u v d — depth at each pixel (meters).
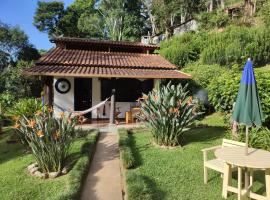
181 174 7.20
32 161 8.44
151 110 9.87
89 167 7.95
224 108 10.50
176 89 10.19
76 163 7.82
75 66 14.84
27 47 42.81
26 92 27.97
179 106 9.58
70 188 6.13
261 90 9.21
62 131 7.56
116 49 19.14
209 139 10.70
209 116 16.64
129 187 5.98
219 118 15.55
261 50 23.08
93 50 18.66
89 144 9.55
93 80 15.43
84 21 55.47
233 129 9.43
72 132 8.10
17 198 6.19
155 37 47.28
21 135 9.72
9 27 42.31
